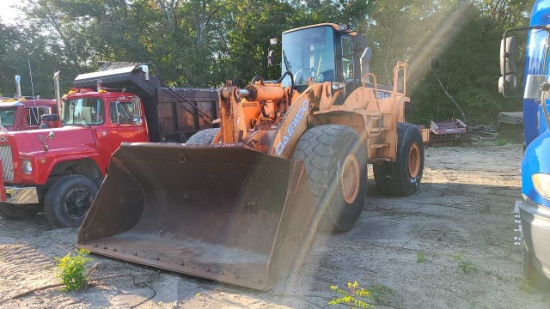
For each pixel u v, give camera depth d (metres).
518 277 4.29
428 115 29.09
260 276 4.14
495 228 6.10
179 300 3.96
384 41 27.70
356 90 7.05
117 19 26.83
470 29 27.94
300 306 3.75
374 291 3.94
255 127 6.27
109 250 5.14
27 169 6.98
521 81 5.45
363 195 6.31
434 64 28.47
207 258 4.65
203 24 27.16
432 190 9.23
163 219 5.51
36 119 11.72
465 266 4.46
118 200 5.61
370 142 7.62
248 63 25.91
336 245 5.43
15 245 6.12
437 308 3.68
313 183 5.42
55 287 4.38
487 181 10.29
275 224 4.70
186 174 5.18
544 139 3.83
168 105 9.31
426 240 5.59
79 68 28.73
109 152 7.99
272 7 26.20
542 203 3.48
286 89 6.51
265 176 4.66
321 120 6.50
